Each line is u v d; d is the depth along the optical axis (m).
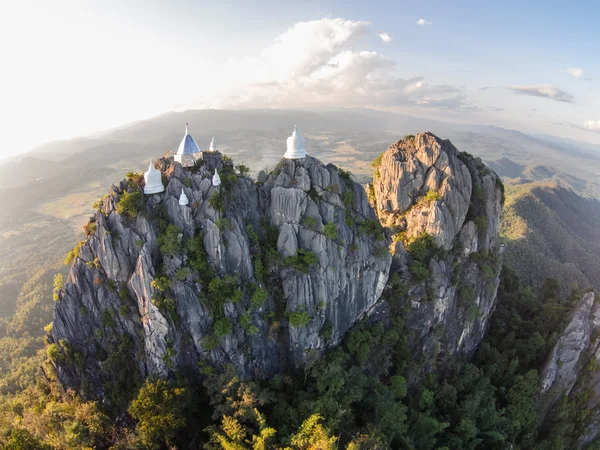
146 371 54.16
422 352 77.94
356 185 70.44
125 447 45.91
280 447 46.06
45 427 47.66
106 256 53.09
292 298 60.84
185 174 57.94
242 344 56.09
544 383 81.56
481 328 89.00
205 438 50.44
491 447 72.00
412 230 83.69
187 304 53.28
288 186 63.06
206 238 55.22
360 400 61.28
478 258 85.12
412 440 60.78
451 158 84.62
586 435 86.00
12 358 122.31
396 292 75.00
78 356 53.81
